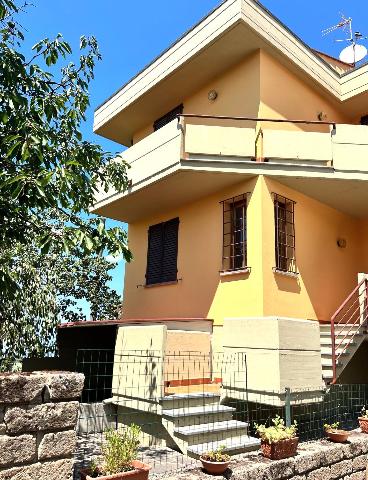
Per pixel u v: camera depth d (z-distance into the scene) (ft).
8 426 11.12
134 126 43.55
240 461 17.35
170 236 35.99
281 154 28.53
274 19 31.01
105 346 33.88
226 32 29.01
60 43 20.92
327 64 36.27
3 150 19.02
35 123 18.92
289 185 30.04
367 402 30.14
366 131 29.43
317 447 19.66
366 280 28.04
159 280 36.14
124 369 23.85
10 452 11.07
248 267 27.35
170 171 28.37
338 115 38.42
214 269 30.32
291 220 30.12
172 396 21.08
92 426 23.17
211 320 29.09
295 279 29.30
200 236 32.40
